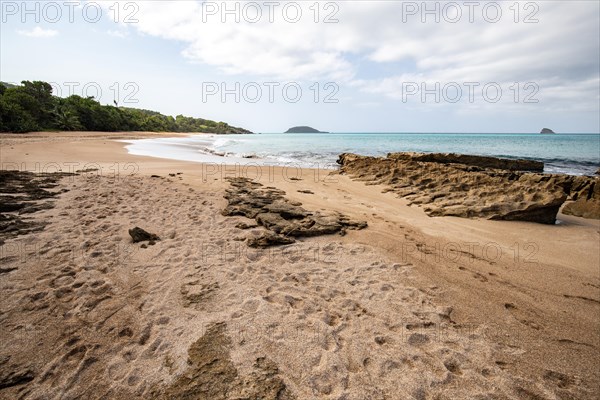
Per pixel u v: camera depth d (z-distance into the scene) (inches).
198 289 156.4
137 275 168.2
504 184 362.0
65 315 132.1
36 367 105.3
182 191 358.9
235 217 272.5
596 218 347.3
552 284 181.3
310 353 114.7
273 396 95.3
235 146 1456.7
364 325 134.0
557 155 1172.5
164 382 100.0
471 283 178.4
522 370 113.2
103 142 1101.7
